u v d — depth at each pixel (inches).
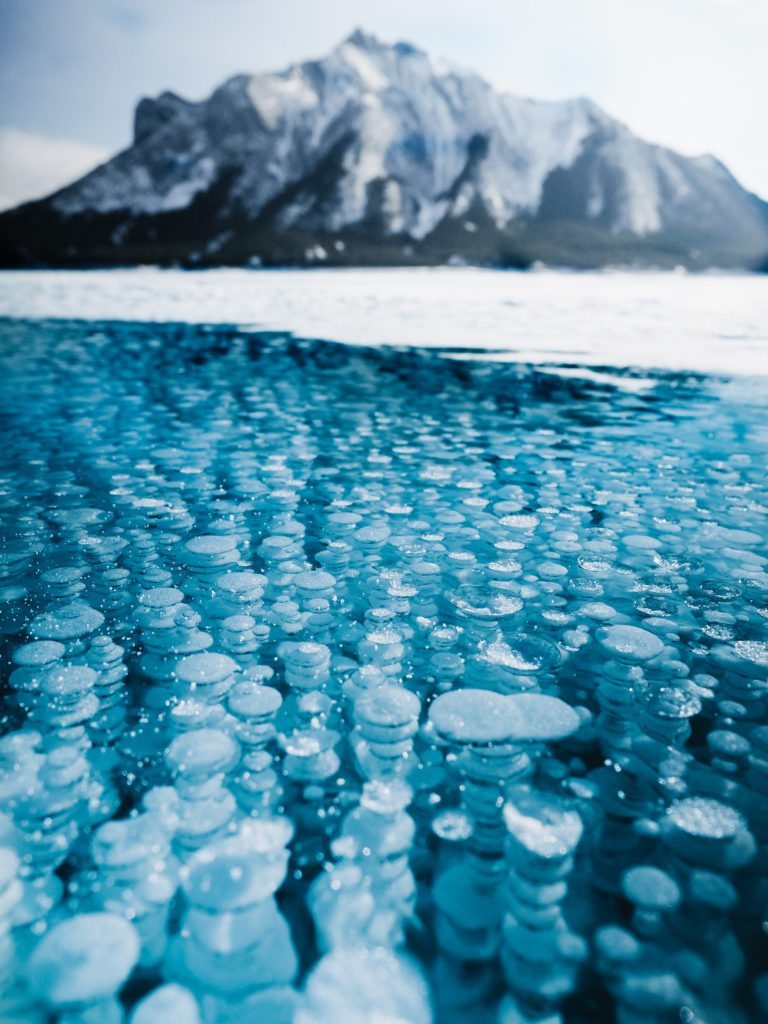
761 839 28.7
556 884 26.1
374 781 31.7
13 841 28.1
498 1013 21.3
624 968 22.9
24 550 58.7
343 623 47.3
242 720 36.1
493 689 39.4
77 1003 21.5
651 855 27.7
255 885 25.8
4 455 87.9
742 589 52.5
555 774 32.3
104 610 48.4
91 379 137.6
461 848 28.0
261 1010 21.2
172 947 23.6
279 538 62.2
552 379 135.3
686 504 71.5
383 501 72.6
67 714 36.3
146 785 31.4
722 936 24.1
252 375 142.9
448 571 55.7
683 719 36.6
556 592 52.2
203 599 50.4
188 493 74.6
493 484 78.4
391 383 135.2
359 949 23.5
